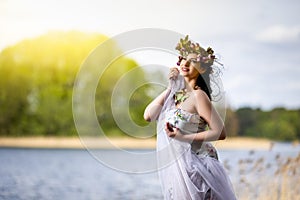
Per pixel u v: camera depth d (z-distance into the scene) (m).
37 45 20.75
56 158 13.83
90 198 7.54
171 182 3.50
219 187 3.44
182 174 3.45
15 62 20.81
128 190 8.30
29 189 8.27
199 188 3.43
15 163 12.32
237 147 16.52
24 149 17.47
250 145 17.50
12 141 20.28
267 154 11.29
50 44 20.78
